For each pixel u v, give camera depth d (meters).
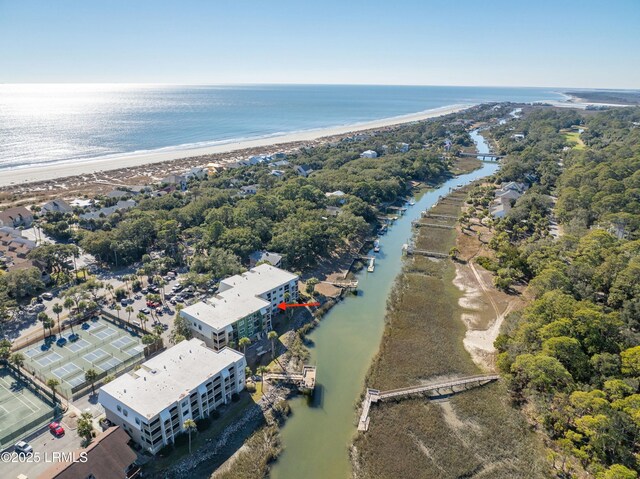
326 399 89.44
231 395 86.69
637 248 132.50
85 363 95.00
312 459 74.75
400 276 147.62
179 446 74.12
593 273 120.00
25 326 108.94
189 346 89.69
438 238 181.25
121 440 67.44
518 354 92.12
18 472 66.25
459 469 72.44
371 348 107.88
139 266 147.62
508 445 77.25
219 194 199.25
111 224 176.00
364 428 81.06
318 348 107.12
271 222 169.75
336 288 136.75
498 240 162.50
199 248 150.88
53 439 73.38
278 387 90.94
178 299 123.19
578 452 69.12
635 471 65.38
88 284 122.19
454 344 108.31
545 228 177.62
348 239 174.62
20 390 85.62
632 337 90.62
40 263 132.62
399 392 89.31
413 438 79.12
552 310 99.06
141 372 81.00
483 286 138.50
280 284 118.81
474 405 87.31
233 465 72.00
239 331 101.31
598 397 73.31
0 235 157.25
